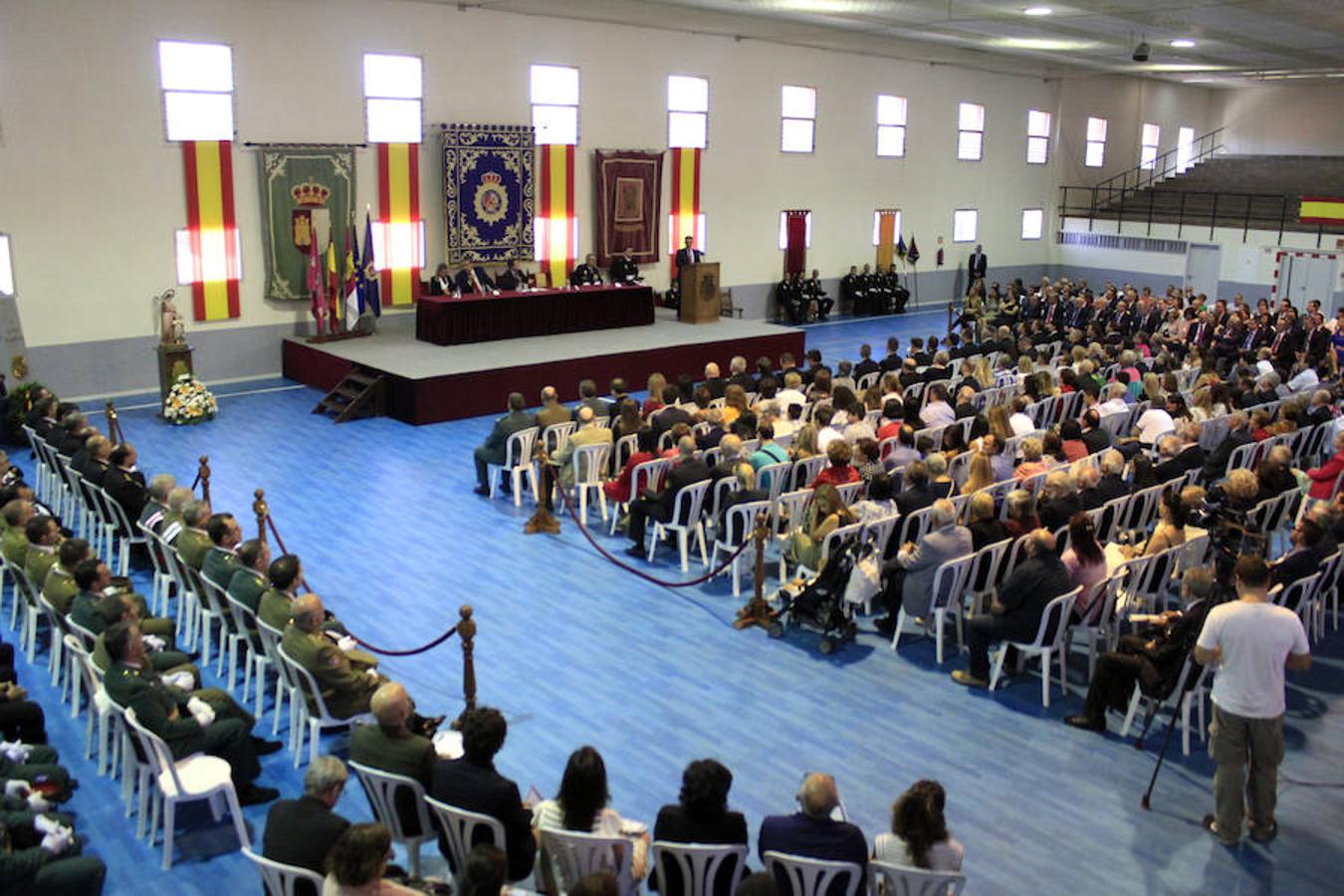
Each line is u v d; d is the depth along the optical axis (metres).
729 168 23.41
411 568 9.75
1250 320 19.00
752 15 21.81
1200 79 33.41
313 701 6.40
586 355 16.75
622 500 10.23
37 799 5.55
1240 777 5.79
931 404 12.08
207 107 16.27
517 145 19.52
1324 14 19.53
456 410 15.25
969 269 29.31
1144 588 7.98
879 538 8.48
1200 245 28.42
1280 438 11.23
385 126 18.09
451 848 4.82
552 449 11.39
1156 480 9.72
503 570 9.73
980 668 7.66
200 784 5.59
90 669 6.40
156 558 8.59
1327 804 6.29
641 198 21.67
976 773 6.55
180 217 16.30
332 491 11.95
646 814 6.07
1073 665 7.99
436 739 6.00
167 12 15.66
